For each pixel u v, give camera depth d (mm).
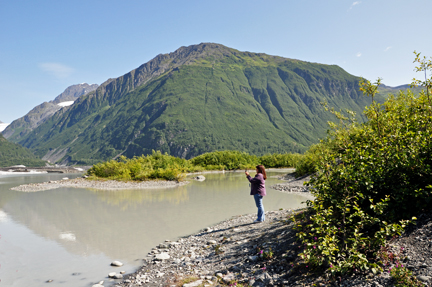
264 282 5102
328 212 5398
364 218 5047
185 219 12266
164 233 10094
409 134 6086
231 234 8797
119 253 8039
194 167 55781
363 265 4402
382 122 7055
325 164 6367
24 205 16875
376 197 6047
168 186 27203
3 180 42156
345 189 5883
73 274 6609
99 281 6176
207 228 10133
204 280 5648
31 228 11117
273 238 7141
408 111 7355
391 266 4305
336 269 4500
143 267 6934
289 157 65188
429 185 5043
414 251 4422
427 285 3627
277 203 15398
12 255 7992
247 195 19688
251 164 63500
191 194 20781
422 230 4816
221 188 24688
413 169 5609
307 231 6398
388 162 5898
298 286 4723
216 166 59438
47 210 15055
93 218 12812
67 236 9922
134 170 33969
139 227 11031
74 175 58750
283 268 5457
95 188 26531
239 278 5488
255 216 11359
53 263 7336
